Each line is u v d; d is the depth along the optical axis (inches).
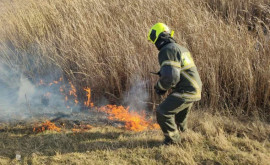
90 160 131.1
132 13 229.1
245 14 236.8
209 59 175.5
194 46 184.4
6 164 130.7
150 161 129.3
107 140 148.9
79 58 201.6
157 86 122.1
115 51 193.9
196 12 224.4
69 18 241.1
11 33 257.6
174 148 134.3
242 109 168.7
